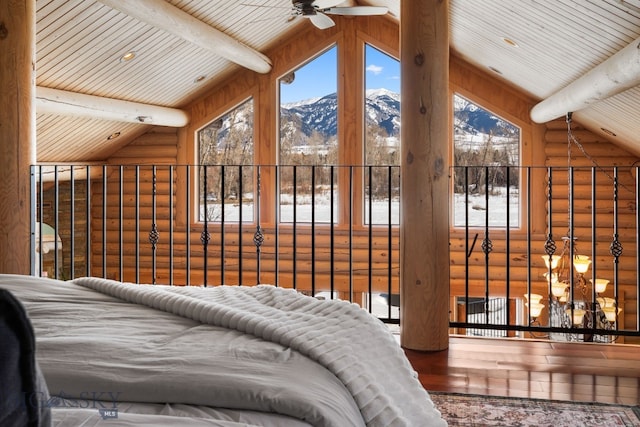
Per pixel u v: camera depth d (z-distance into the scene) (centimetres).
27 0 400
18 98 398
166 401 121
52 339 141
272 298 187
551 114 716
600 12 417
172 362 131
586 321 643
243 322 156
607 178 819
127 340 145
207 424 107
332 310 174
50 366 127
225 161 915
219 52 711
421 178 390
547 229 837
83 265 938
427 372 342
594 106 668
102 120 783
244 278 901
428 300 388
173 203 924
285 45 880
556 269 815
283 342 148
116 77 707
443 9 388
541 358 366
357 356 153
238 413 118
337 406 127
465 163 864
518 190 851
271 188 897
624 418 276
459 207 867
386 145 878
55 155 812
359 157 873
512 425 269
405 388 162
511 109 841
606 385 321
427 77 388
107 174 932
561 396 304
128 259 934
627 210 813
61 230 920
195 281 915
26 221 405
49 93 629
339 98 874
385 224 878
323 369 141
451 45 785
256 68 838
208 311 163
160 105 860
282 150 902
